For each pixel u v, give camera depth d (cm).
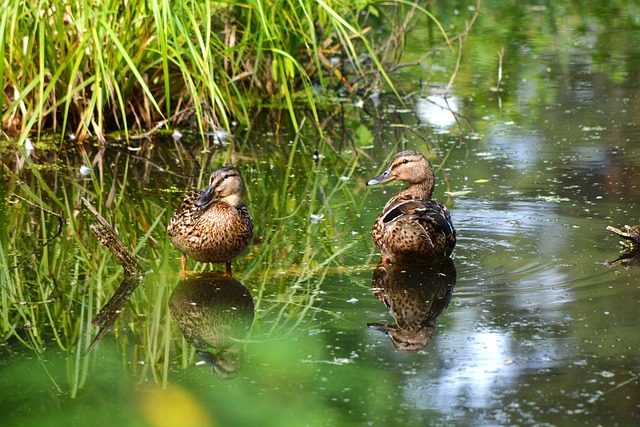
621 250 1072
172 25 1445
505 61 2202
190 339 883
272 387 777
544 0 2839
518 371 788
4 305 970
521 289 967
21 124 1634
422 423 712
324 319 913
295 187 1387
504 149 1545
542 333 859
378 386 771
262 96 1884
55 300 981
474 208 1242
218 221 1021
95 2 1552
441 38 2402
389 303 947
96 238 1173
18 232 1195
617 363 795
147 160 1527
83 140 1609
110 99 1662
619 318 885
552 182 1350
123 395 771
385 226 1052
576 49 2291
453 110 1827
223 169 1052
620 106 1791
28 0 1574
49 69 1589
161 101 1694
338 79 2019
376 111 1858
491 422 711
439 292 969
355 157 1553
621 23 2556
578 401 737
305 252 1109
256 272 1050
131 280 1036
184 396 768
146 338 886
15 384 795
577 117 1727
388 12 2577
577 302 927
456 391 759
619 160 1445
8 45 1566
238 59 1655
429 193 1234
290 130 1731
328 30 1900
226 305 960
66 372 817
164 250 1134
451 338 858
